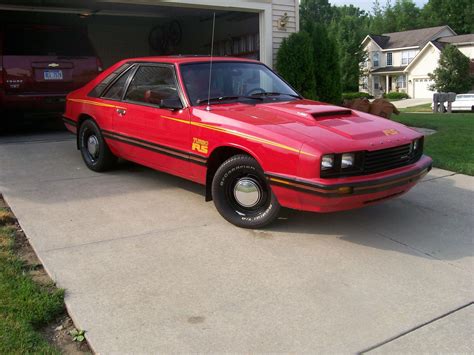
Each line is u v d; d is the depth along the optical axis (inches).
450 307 130.6
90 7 500.4
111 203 209.3
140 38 693.3
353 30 2053.4
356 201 160.4
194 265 152.8
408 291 138.7
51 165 273.9
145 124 216.8
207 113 189.2
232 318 124.2
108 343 113.8
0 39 346.6
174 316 124.7
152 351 111.1
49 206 204.4
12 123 439.5
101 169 256.2
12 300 128.0
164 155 209.3
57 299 130.9
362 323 123.0
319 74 471.5
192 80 207.0
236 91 213.2
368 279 145.3
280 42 466.0
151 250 163.2
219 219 191.9
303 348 112.9
